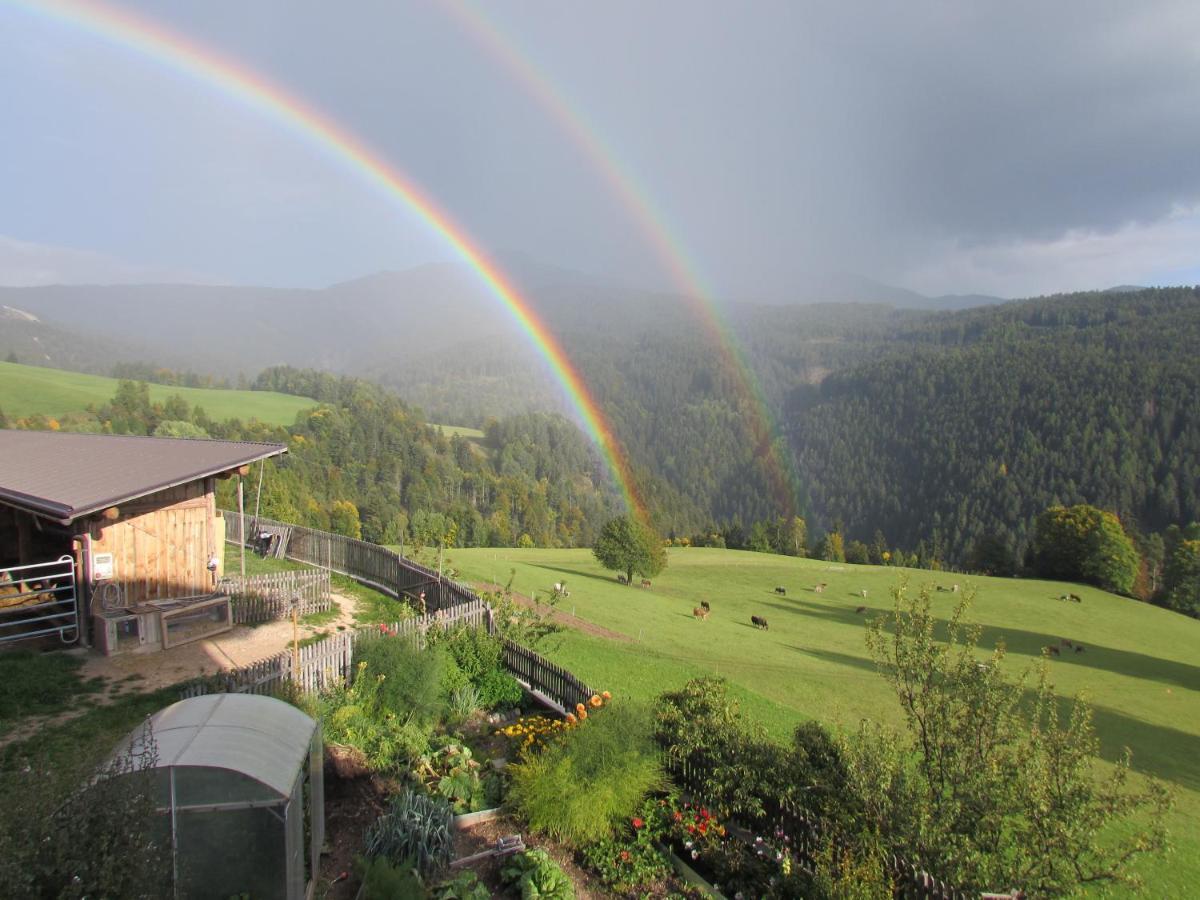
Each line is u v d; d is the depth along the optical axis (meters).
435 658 12.97
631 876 8.63
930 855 8.08
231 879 6.18
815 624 49.69
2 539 16.78
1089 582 84.94
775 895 8.20
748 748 10.44
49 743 9.71
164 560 15.84
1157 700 36.44
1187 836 16.66
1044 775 7.91
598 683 19.59
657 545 60.25
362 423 147.25
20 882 4.33
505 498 147.25
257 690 10.87
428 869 8.12
